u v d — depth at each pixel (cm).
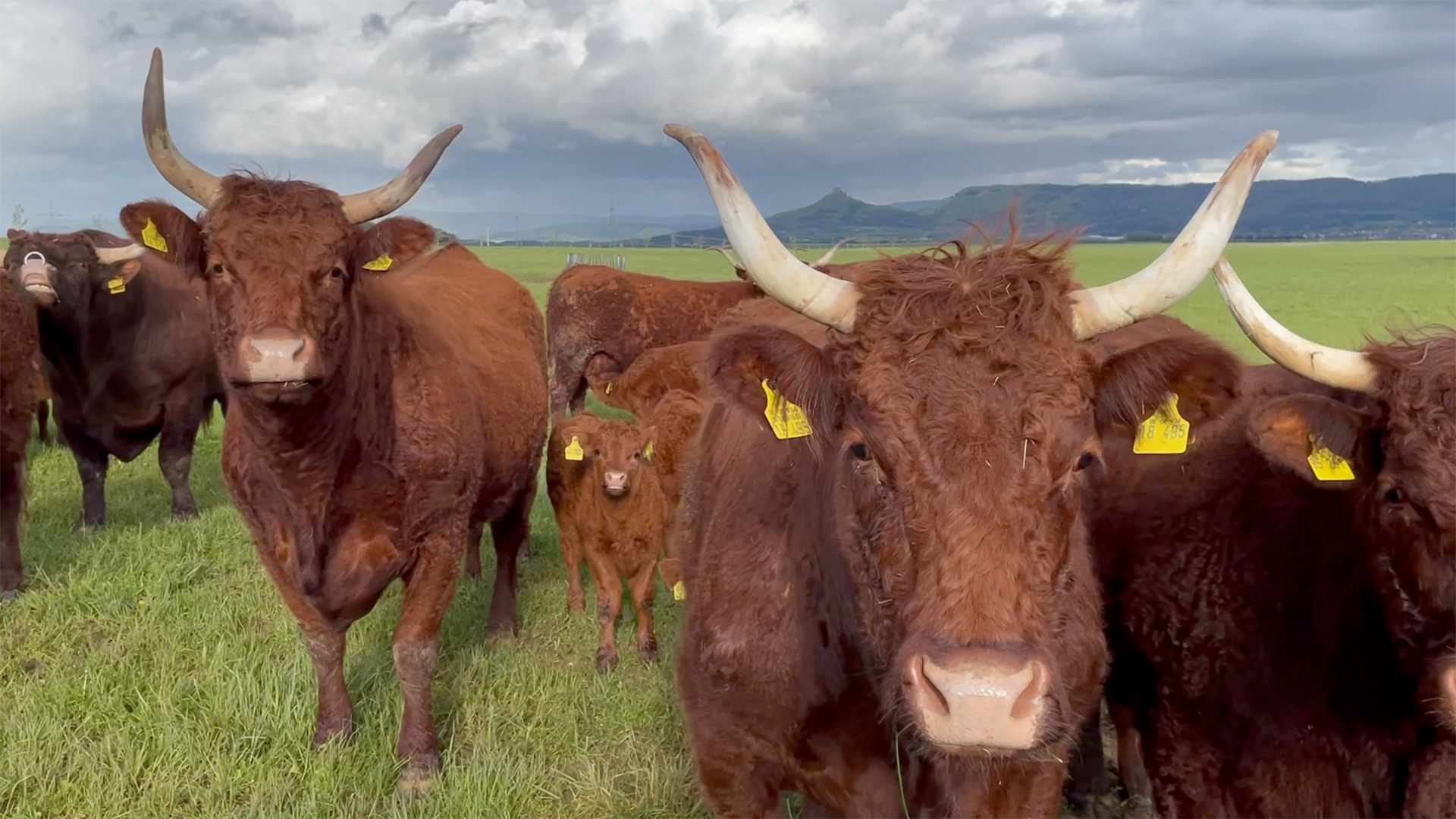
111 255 948
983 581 258
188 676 611
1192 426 324
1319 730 395
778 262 301
